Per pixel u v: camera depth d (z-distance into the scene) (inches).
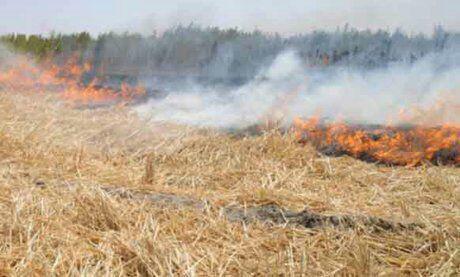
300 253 181.2
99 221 196.5
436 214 231.9
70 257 167.9
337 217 213.9
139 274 159.8
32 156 295.4
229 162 313.1
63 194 225.8
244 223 203.8
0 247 170.1
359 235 200.1
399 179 294.4
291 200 242.8
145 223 189.8
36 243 173.8
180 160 318.3
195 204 229.6
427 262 178.9
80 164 291.3
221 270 165.8
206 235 193.9
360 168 321.7
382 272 168.6
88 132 368.2
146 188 253.6
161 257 164.7
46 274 155.6
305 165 319.3
